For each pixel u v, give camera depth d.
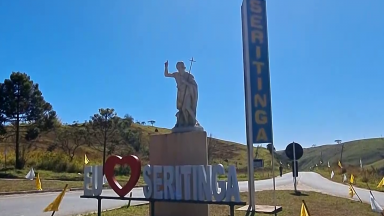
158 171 10.01
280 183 35.34
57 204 10.45
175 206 10.81
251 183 12.38
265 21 12.59
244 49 12.45
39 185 22.19
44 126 37.88
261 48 12.41
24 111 35.72
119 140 50.38
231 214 8.80
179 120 11.39
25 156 38.72
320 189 26.31
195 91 11.41
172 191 9.70
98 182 10.89
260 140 12.16
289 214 12.45
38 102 36.69
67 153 45.62
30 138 37.53
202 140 10.70
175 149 11.05
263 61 12.38
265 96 12.29
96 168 10.99
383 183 21.33
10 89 34.97
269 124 12.29
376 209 11.95
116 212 13.35
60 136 47.12
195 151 10.76
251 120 12.15
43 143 49.31
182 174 9.63
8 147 45.00
